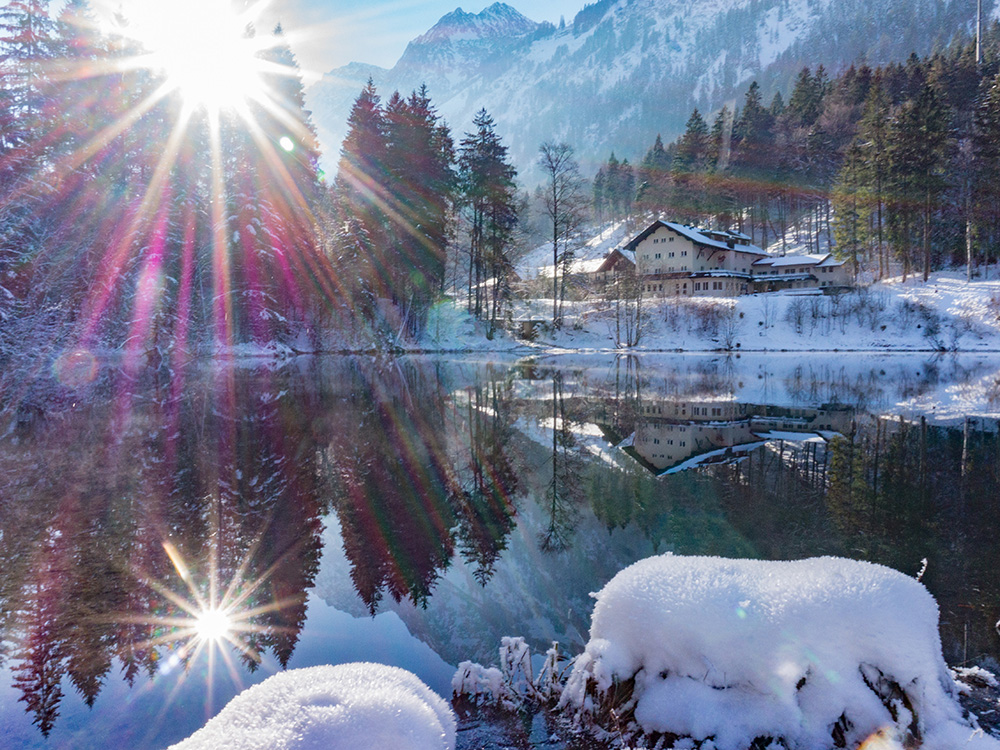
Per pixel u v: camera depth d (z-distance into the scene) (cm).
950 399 1240
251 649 291
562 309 4319
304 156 3556
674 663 206
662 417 1112
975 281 3738
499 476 665
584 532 468
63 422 1083
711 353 3525
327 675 142
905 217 4153
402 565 402
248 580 381
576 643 295
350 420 1090
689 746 187
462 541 451
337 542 449
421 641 298
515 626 312
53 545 444
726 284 5028
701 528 471
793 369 2227
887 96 5703
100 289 2392
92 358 2234
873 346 3434
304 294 3222
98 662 279
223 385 1725
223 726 120
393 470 695
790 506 524
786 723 186
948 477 609
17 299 2081
